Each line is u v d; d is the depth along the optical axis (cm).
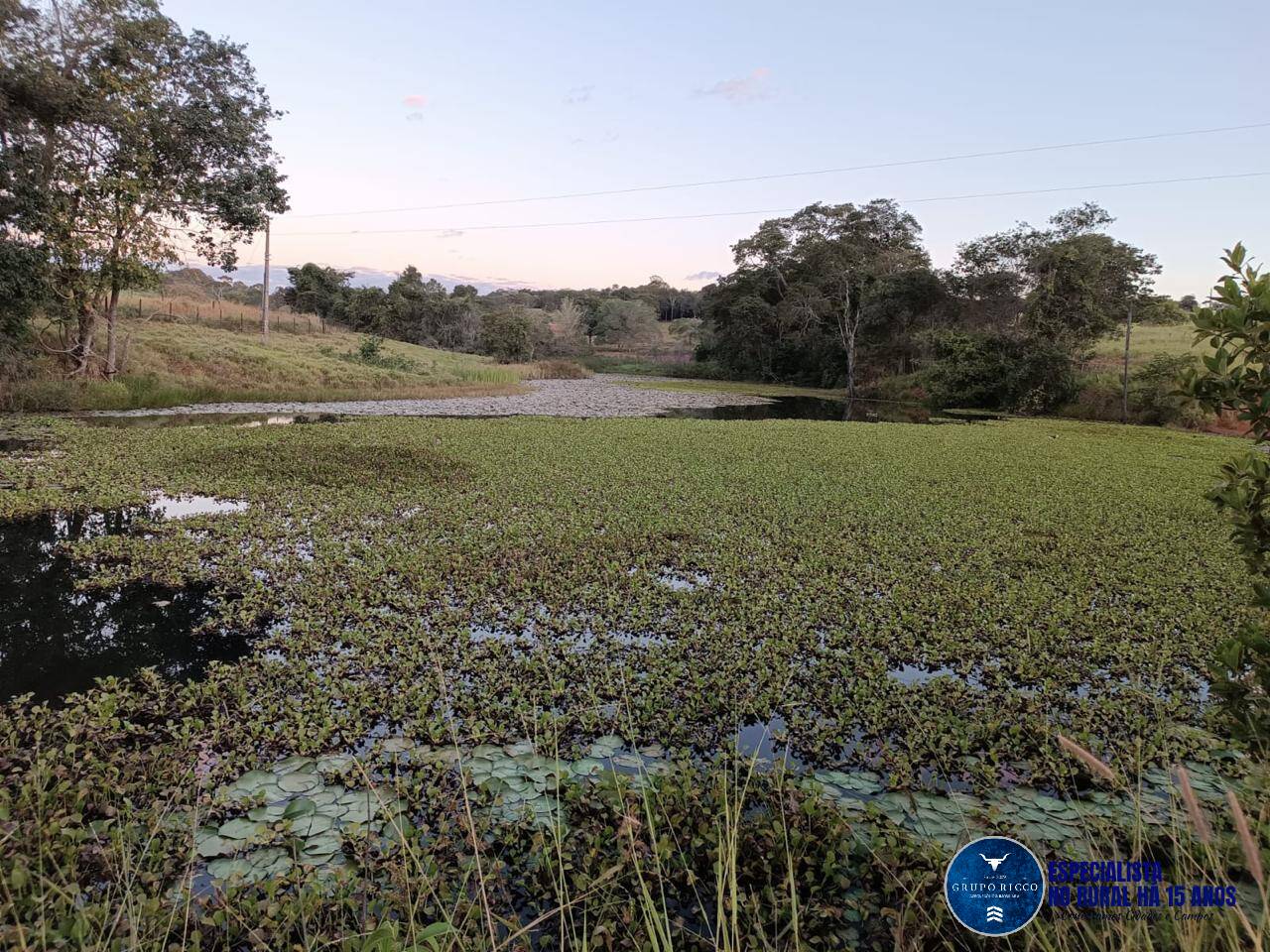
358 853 296
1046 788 365
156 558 657
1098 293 2600
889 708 438
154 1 1775
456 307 5188
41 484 922
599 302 7675
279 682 441
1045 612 598
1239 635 232
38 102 1540
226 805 329
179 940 247
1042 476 1229
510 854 300
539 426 1709
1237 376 209
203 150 1912
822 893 276
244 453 1163
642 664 485
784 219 4316
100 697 416
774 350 4528
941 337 2972
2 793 310
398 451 1248
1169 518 952
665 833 302
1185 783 172
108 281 1836
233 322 3291
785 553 742
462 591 605
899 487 1093
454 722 379
